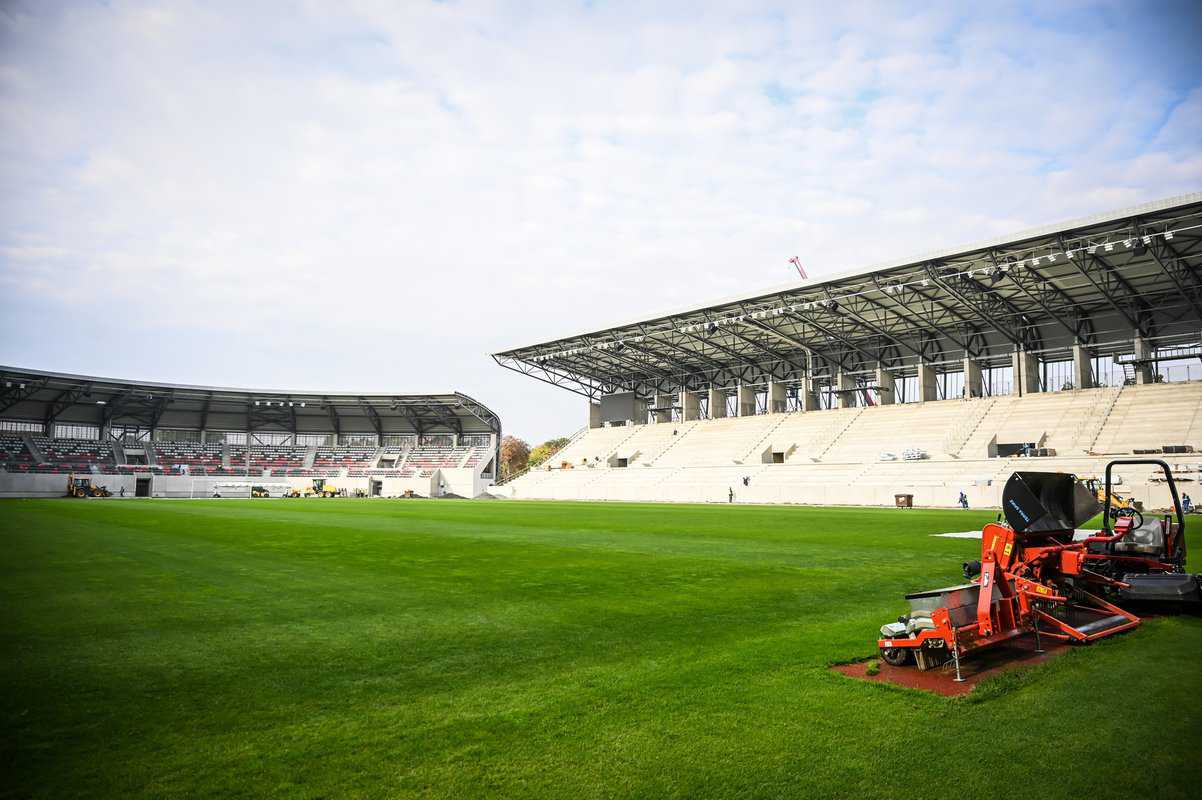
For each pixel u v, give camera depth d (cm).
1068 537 919
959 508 4725
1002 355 6194
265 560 1670
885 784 445
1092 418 5200
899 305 5716
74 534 2391
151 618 984
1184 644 796
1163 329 5428
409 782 452
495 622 953
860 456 6134
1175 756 486
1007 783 446
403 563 1616
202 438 9319
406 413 9862
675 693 630
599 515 3809
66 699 625
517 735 533
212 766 480
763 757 488
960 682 657
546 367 8394
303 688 657
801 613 1009
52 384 7531
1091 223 3894
